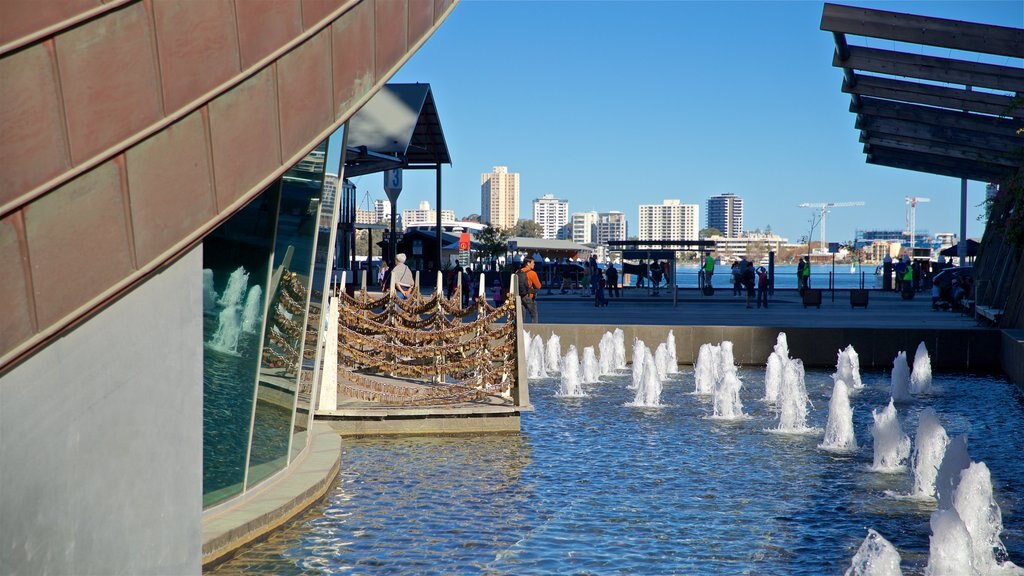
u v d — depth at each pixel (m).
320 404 12.67
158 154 4.96
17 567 4.63
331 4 5.93
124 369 4.98
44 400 4.70
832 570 6.82
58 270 4.58
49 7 4.51
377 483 9.59
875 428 10.66
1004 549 7.51
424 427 12.57
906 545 7.48
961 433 12.73
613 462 10.74
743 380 18.92
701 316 29.98
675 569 6.82
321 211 9.10
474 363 13.61
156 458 5.11
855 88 25.19
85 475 4.85
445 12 7.30
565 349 21.84
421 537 7.60
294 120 5.71
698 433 12.74
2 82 4.37
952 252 50.84
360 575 6.64
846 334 21.05
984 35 18.11
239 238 7.66
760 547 7.40
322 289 9.66
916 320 28.33
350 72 6.15
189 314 5.25
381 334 15.00
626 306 36.09
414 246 45.97
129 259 4.86
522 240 73.62
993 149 28.25
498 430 12.69
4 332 4.40
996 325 24.55
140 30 4.84
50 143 4.52
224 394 7.63
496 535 7.68
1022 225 24.25
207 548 6.79
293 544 7.37
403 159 32.41
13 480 4.61
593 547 7.36
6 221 4.39
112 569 4.94
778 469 10.40
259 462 8.34
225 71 5.26
